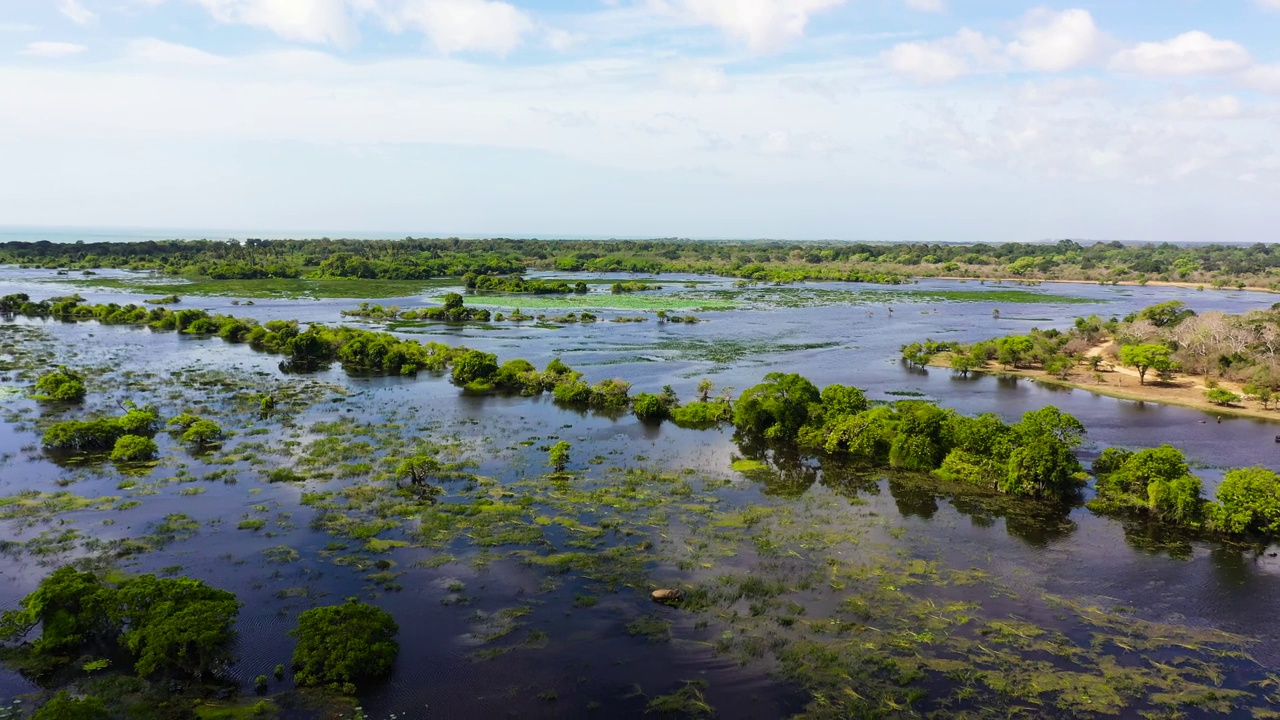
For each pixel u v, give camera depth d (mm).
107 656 34531
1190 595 41875
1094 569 44938
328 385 94438
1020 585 42719
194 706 31031
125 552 44344
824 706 31703
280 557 44219
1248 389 91062
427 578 42375
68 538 46062
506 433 72875
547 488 57062
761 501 55312
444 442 69000
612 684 33156
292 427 73250
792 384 74562
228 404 82125
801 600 40594
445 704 31734
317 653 33062
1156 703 32094
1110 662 35125
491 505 53062
